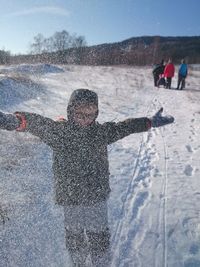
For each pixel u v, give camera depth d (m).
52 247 4.41
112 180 6.87
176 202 6.03
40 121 3.27
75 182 3.37
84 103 3.31
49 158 7.54
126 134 3.51
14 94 13.27
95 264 3.45
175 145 9.93
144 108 15.95
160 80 25.64
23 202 5.41
